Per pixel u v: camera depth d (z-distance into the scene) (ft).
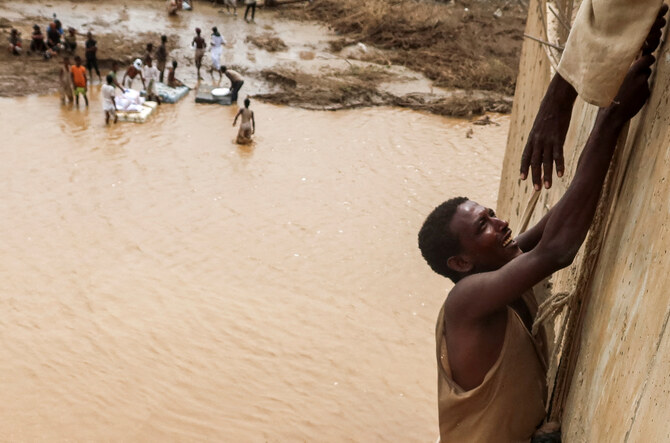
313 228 56.85
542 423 9.77
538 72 24.71
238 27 99.09
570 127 16.17
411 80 88.79
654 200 7.29
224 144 70.08
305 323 45.73
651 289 7.02
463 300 8.55
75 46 85.61
